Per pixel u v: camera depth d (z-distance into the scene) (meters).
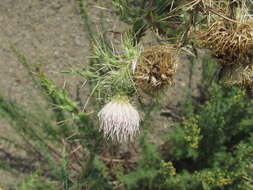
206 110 0.57
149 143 0.55
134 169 0.60
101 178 0.52
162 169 0.52
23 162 0.59
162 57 0.36
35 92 0.64
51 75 0.66
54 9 0.72
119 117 0.38
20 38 0.69
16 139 0.61
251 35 0.35
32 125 0.59
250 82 0.38
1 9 0.71
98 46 0.40
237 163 0.52
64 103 0.45
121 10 0.39
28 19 0.71
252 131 0.57
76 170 0.60
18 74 0.66
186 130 0.55
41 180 0.58
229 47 0.36
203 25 0.38
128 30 0.40
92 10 0.70
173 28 0.43
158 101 0.40
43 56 0.68
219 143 0.56
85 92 0.65
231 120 0.56
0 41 0.68
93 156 0.48
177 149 0.56
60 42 0.69
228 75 0.38
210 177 0.51
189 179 0.51
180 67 0.70
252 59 0.36
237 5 0.36
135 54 0.37
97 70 0.39
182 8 0.37
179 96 0.68
